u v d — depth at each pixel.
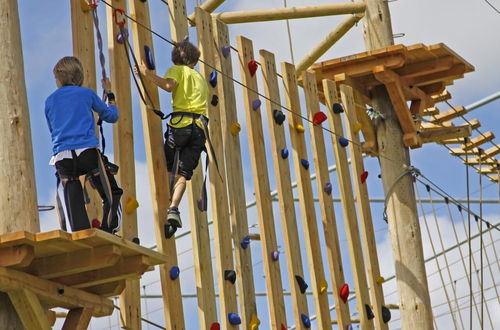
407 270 14.29
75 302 8.27
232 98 11.20
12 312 7.95
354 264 12.89
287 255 11.55
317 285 11.97
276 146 11.77
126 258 8.15
